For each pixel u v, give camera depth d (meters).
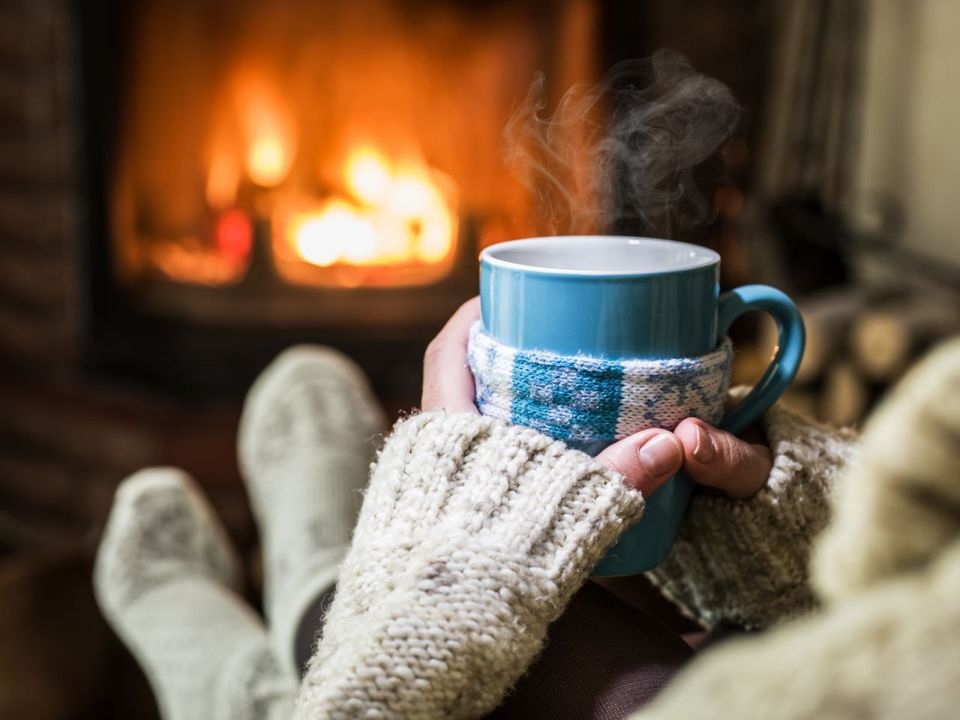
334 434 1.14
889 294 1.87
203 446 1.70
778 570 0.55
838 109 2.07
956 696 0.23
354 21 1.96
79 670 1.26
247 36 1.93
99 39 1.76
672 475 0.49
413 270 1.88
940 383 0.27
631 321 0.47
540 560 0.46
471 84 2.01
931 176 1.90
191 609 1.05
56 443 1.81
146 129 1.87
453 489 0.48
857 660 0.25
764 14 2.01
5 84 1.83
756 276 2.01
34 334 1.94
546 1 1.92
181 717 0.97
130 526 1.13
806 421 0.57
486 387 0.51
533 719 0.48
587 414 0.48
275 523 1.04
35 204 1.88
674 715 0.29
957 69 1.81
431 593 0.44
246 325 1.81
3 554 1.81
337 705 0.42
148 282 1.89
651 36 1.94
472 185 2.02
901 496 0.27
